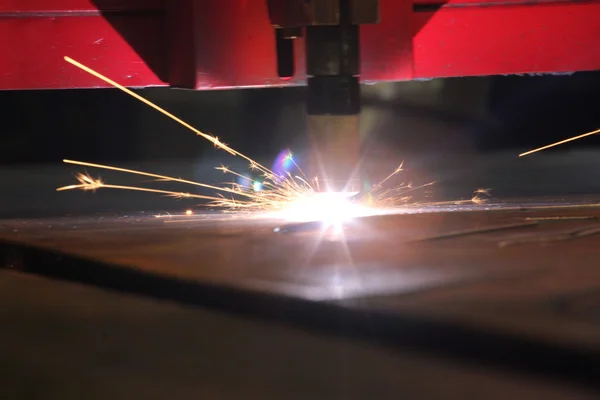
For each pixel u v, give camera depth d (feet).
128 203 24.58
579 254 12.64
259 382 8.05
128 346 9.43
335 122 16.94
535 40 23.53
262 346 9.24
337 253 13.01
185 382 8.16
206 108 36.86
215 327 10.09
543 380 7.91
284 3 16.74
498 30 23.36
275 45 20.38
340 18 16.62
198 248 13.79
